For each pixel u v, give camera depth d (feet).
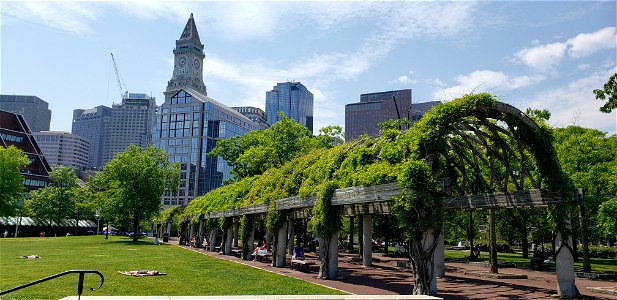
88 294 35.17
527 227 111.14
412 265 39.06
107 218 178.60
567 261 42.45
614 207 58.90
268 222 71.46
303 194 60.08
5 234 208.23
